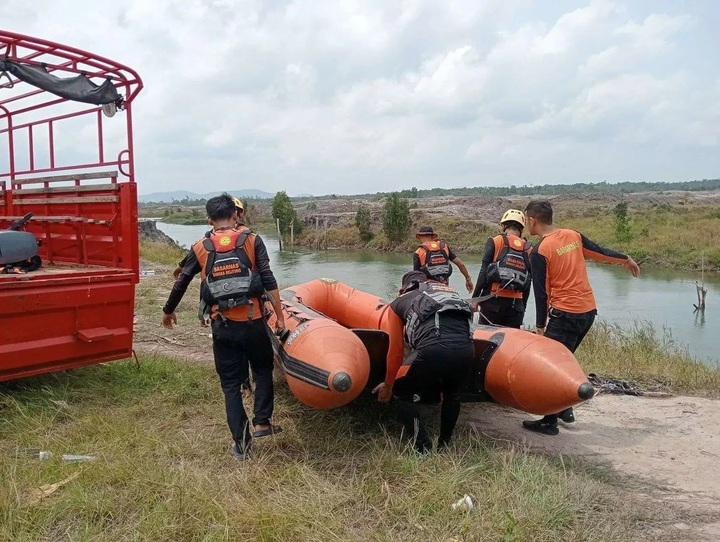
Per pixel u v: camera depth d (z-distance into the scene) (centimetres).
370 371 484
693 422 545
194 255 434
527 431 510
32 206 726
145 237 3012
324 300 687
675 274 2705
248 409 523
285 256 4128
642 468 441
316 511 344
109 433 457
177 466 405
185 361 667
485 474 396
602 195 11375
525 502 354
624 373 700
